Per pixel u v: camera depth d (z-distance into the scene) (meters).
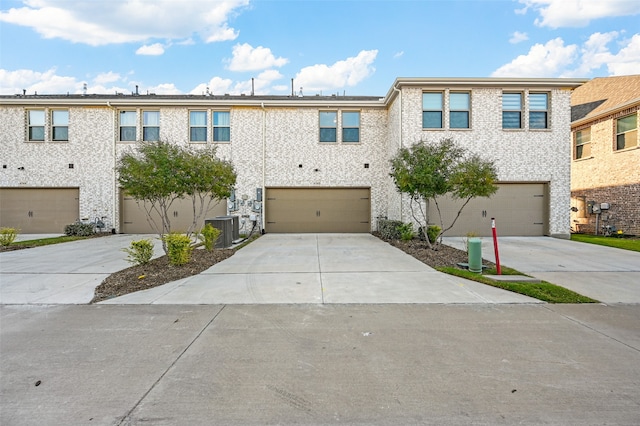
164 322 4.66
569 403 2.80
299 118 16.22
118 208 15.95
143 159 8.66
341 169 16.25
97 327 4.48
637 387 3.04
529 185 14.12
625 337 4.14
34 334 4.25
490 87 13.84
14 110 15.91
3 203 16.02
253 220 15.85
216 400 2.85
